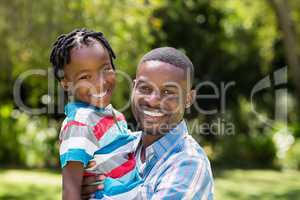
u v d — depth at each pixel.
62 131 2.33
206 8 13.67
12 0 7.87
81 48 2.39
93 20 7.75
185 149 2.38
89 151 2.28
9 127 13.09
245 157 14.27
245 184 11.05
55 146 12.91
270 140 14.16
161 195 2.27
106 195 2.33
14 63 8.48
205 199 2.32
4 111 13.18
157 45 11.89
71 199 2.21
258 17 13.13
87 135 2.29
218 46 13.82
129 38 8.12
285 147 14.20
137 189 2.37
